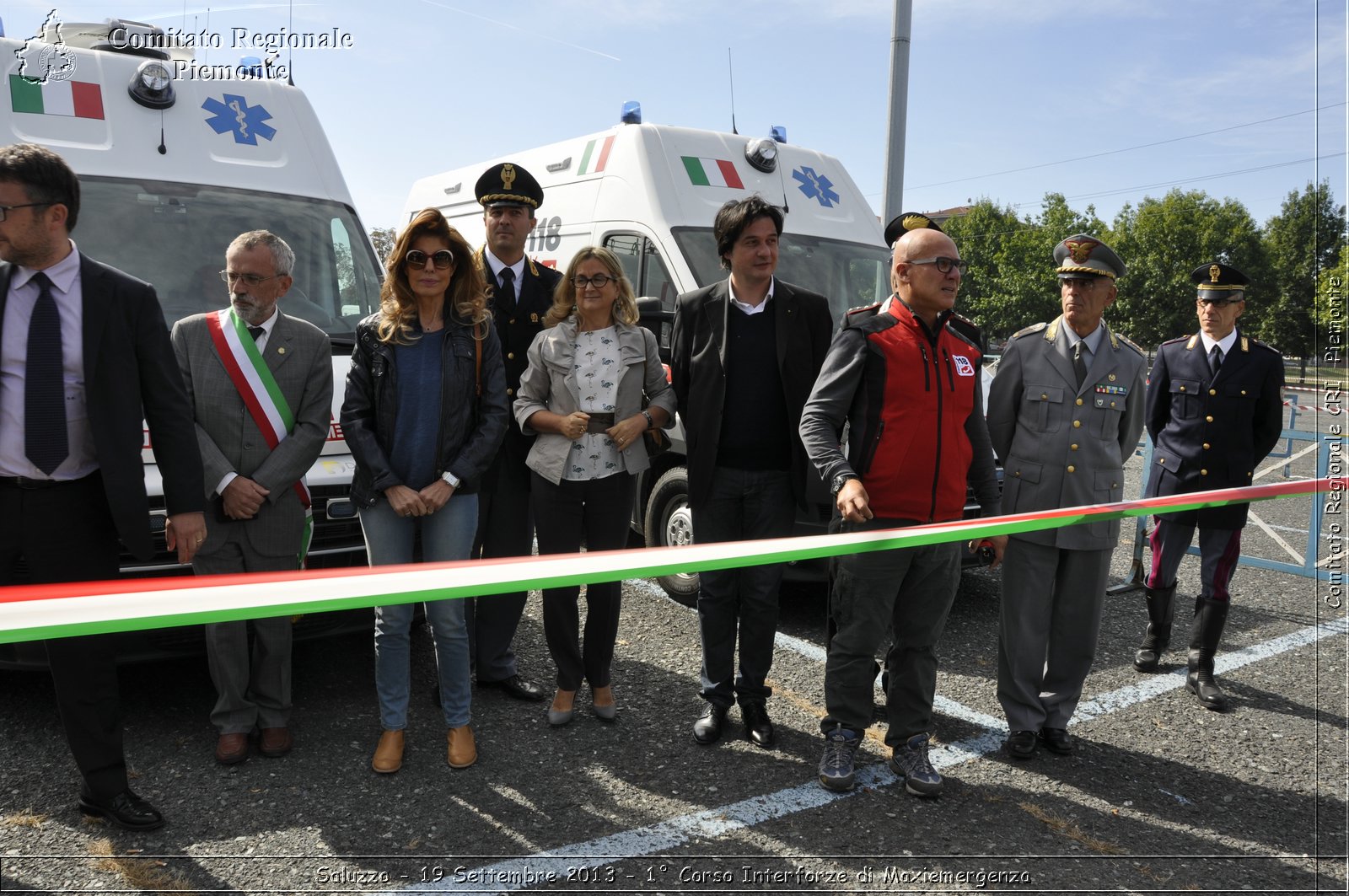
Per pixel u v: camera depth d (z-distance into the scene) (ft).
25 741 10.81
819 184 19.95
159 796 9.73
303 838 9.03
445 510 10.42
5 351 8.10
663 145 18.13
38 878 8.25
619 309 11.77
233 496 10.09
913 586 10.09
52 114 13.66
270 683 10.63
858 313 10.20
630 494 11.77
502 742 11.27
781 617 16.10
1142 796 10.33
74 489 8.41
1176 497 11.16
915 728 10.26
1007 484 11.62
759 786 10.31
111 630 6.06
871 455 9.82
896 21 28.14
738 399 11.27
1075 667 11.37
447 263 10.06
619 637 14.99
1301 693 13.37
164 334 8.95
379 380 10.22
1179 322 196.95
